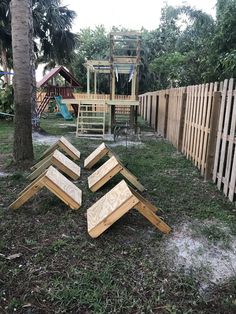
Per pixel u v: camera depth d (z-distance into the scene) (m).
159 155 6.43
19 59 4.82
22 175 4.56
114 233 2.85
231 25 7.23
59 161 4.42
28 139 5.14
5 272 2.21
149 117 13.20
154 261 2.42
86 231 2.87
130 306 1.92
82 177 4.74
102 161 5.64
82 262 2.37
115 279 2.17
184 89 6.57
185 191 4.12
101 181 3.98
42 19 17.80
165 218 3.23
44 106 17.52
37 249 2.53
